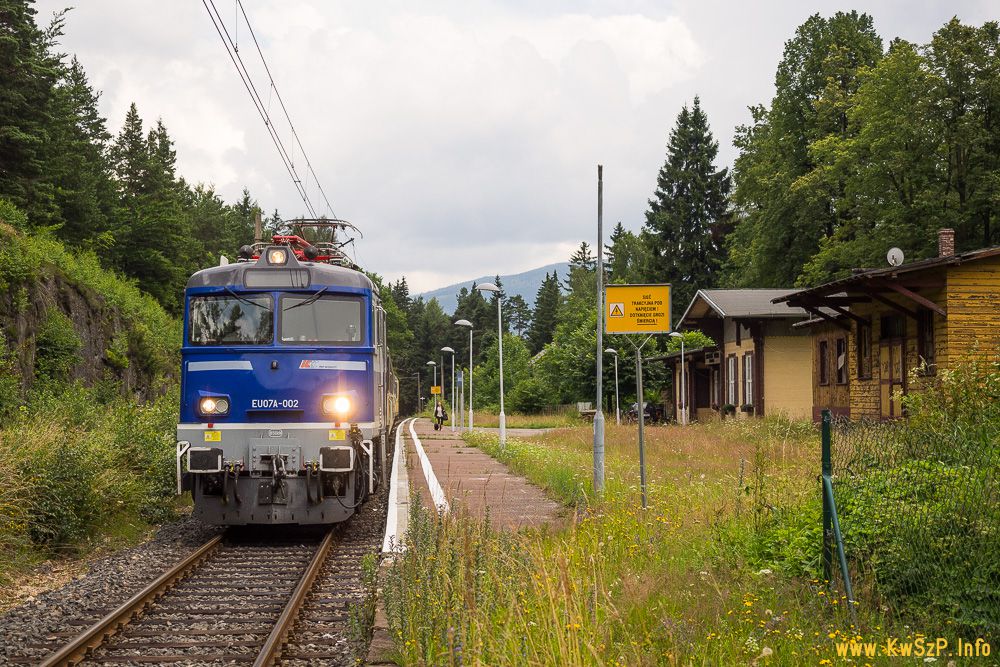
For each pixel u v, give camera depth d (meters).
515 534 8.38
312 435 12.66
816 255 44.03
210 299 13.00
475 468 23.34
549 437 35.41
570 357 58.81
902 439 8.56
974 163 36.47
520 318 191.88
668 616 6.80
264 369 12.73
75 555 11.51
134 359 29.28
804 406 37.22
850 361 26.23
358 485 13.17
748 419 34.84
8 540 10.66
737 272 62.50
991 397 10.34
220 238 84.81
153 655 7.24
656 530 10.12
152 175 61.56
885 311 24.02
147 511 14.38
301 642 7.61
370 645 7.04
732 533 9.30
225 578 10.23
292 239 14.38
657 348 57.22
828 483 7.48
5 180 30.08
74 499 12.09
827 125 46.91
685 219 74.44
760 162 53.47
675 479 16.47
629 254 95.94
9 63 30.38
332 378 12.84
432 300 176.00
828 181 43.22
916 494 7.48
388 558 10.89
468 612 6.06
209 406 12.67
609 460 21.89
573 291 111.81
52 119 32.12
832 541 7.60
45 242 26.97
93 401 21.12
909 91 36.84
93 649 7.34
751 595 7.18
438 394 69.25
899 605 6.91
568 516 13.18
